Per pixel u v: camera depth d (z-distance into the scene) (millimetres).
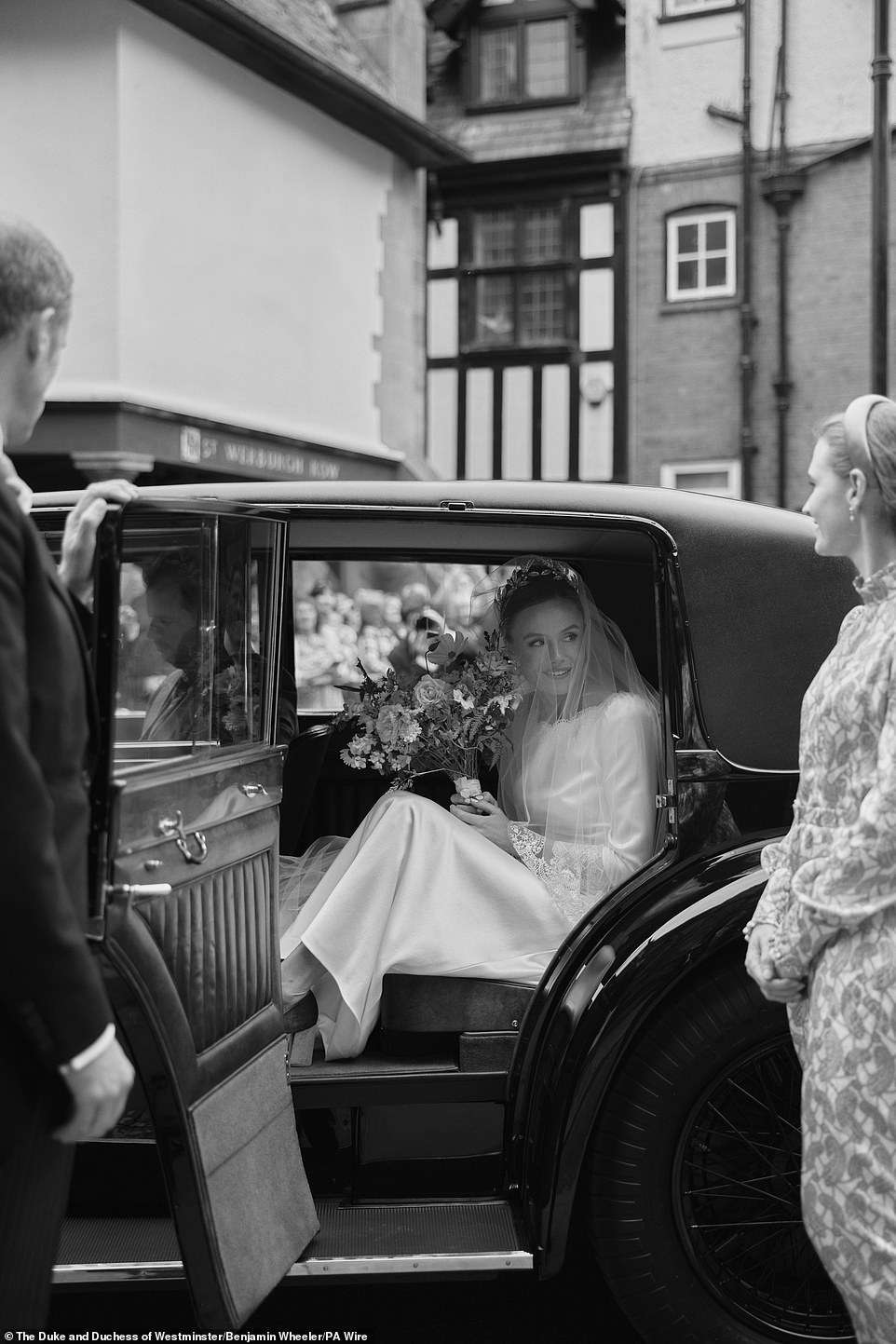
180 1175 1944
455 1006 2570
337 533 2984
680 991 2330
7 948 1324
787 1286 2395
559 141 14633
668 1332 2344
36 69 8773
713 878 2354
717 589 2518
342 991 2510
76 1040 1362
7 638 1371
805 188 13711
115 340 8781
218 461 9711
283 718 2969
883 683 1732
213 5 8945
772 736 2496
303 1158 2553
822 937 1754
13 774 1327
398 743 2766
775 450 14094
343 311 11477
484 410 15297
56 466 9508
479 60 15164
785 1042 2334
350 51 12094
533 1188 2293
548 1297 2791
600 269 14789
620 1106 2316
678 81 14266
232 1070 2143
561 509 2551
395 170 12219
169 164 9195
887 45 12539
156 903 1928
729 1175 2375
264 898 2344
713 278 14328
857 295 13578
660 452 14648
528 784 2887
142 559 1890
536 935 2619
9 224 1557
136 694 1900
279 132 10453
